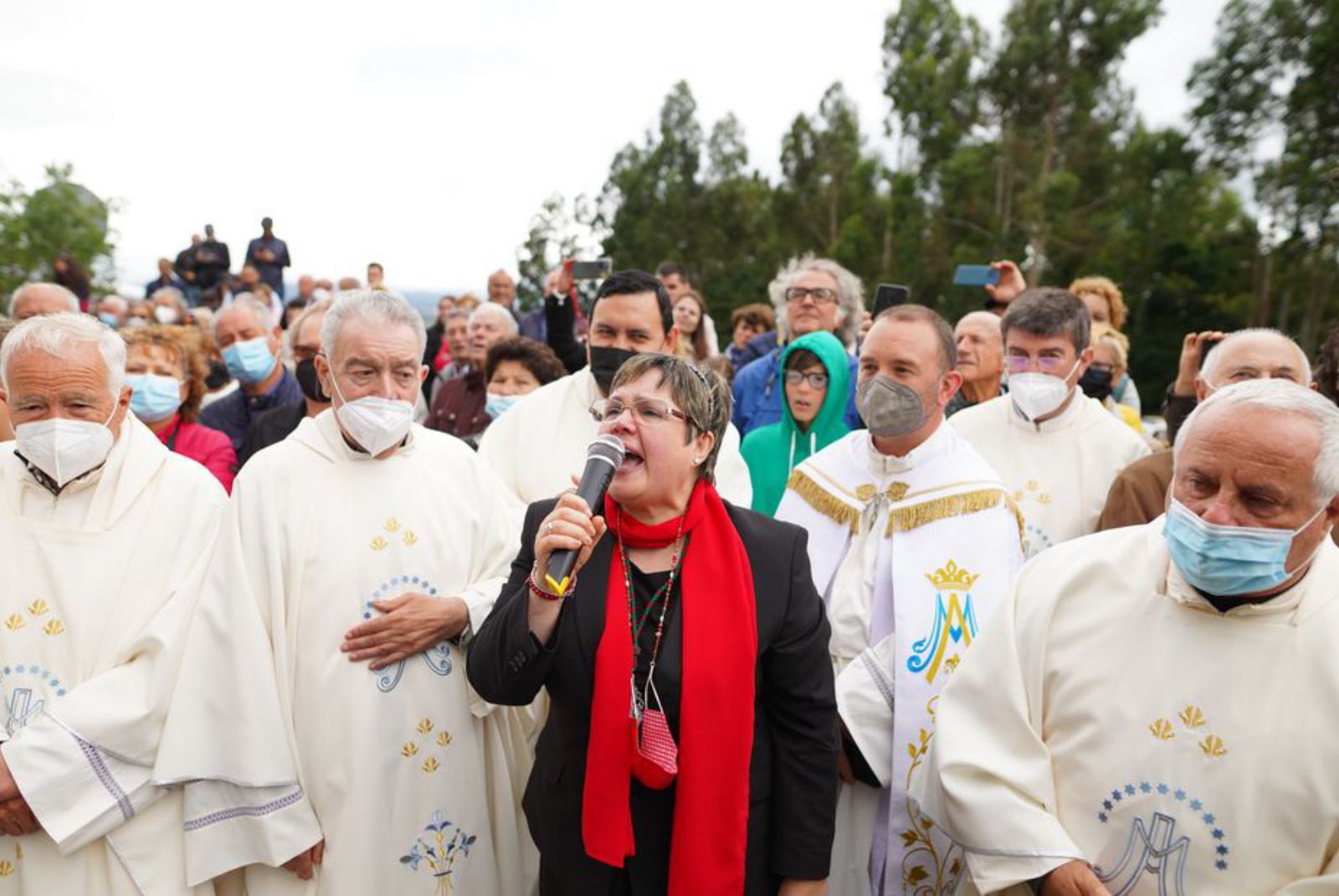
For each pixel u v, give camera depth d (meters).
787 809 2.04
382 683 2.35
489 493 2.71
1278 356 2.81
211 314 9.96
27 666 2.27
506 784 2.61
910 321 2.70
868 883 2.62
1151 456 3.04
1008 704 1.97
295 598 2.37
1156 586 1.87
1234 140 36.88
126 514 2.39
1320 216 32.38
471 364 5.46
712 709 1.88
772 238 43.09
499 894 2.56
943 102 41.25
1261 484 1.61
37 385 2.25
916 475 2.75
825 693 2.07
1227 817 1.71
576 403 3.30
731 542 2.03
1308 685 1.69
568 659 1.94
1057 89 39.47
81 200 30.16
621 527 2.04
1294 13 34.59
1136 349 35.34
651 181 49.38
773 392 4.69
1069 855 1.79
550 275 4.95
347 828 2.29
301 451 2.52
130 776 2.22
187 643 2.28
